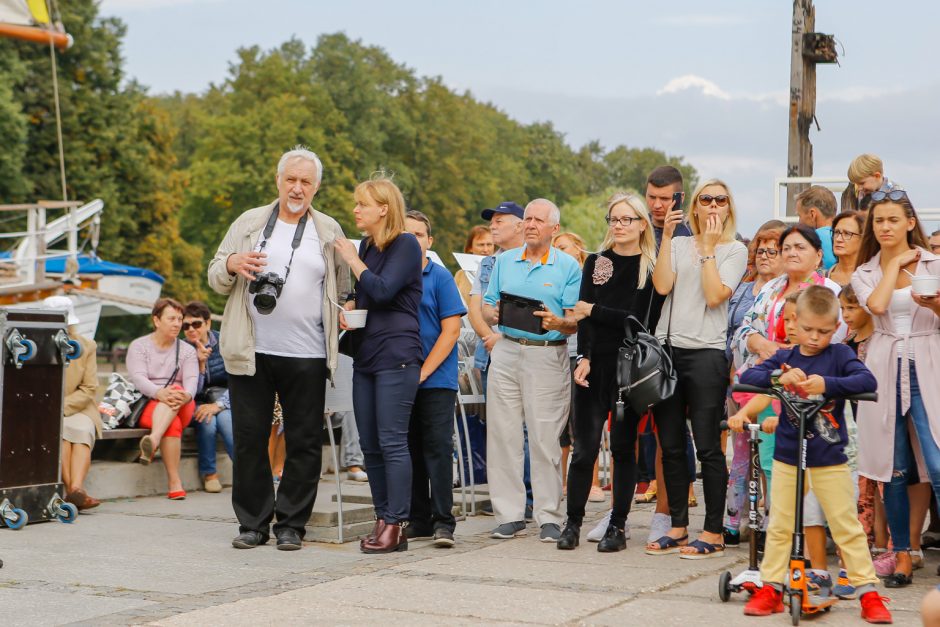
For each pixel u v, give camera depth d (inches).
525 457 330.3
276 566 247.3
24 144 1617.9
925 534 281.4
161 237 1974.7
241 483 276.8
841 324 247.9
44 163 1748.3
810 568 218.4
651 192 290.4
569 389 293.3
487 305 299.1
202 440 383.6
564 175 4345.5
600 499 369.7
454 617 196.2
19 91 1711.4
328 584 225.9
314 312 276.5
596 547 276.5
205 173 2541.8
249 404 276.5
